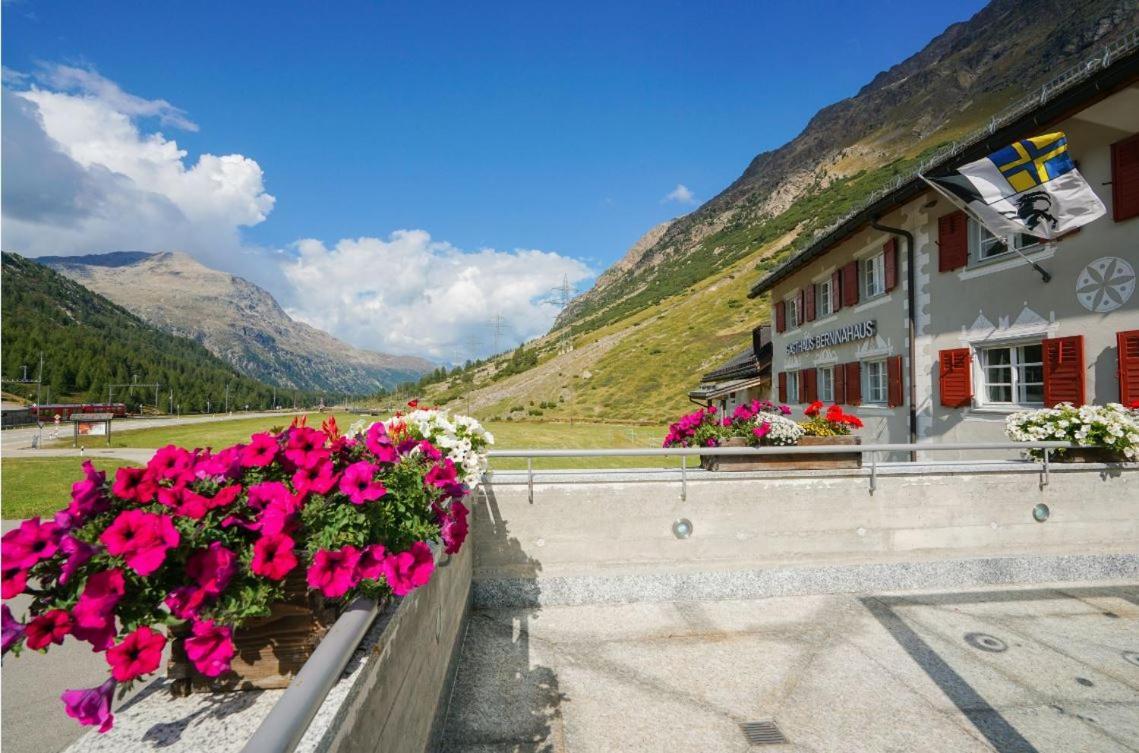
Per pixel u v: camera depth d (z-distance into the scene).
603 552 4.86
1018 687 3.55
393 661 1.92
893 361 11.73
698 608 4.74
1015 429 6.20
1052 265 8.23
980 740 3.03
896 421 11.71
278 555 1.57
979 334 9.48
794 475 4.98
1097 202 6.90
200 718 1.57
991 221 7.90
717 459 5.21
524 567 4.82
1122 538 5.31
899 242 11.58
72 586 1.47
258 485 1.78
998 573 5.17
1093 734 3.07
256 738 0.98
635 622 4.50
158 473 1.69
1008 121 7.86
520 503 4.83
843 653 4.00
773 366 20.66
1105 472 5.34
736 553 4.94
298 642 1.76
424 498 2.28
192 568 1.54
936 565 5.11
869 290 13.45
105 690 1.33
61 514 1.52
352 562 1.66
